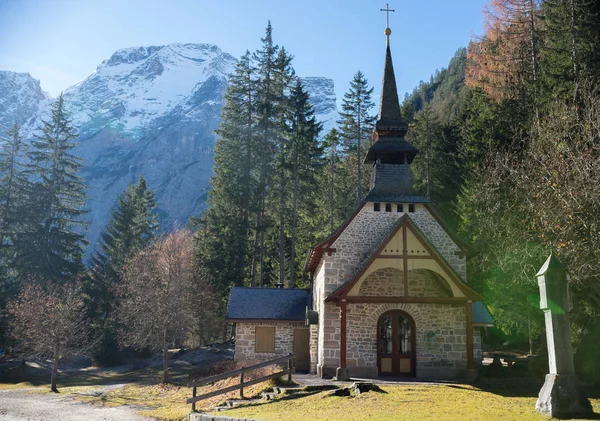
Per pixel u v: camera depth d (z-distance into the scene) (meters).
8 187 51.47
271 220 47.03
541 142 21.08
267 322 30.19
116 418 20.02
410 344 23.34
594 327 18.84
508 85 38.50
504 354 35.59
